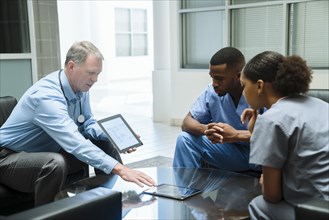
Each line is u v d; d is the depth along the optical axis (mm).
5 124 2309
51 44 4496
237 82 2273
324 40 4473
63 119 2094
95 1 10875
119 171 1938
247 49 5090
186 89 5621
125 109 7344
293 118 1357
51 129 2094
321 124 1365
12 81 4199
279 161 1354
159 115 6148
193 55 5570
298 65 1426
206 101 2523
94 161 1980
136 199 1778
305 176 1336
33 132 2248
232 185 1956
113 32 11570
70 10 10156
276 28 4789
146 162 4012
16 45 4230
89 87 2246
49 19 4449
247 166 2373
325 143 1338
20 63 4250
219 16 5250
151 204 1720
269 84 1452
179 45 5594
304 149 1338
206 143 2393
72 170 2373
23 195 2268
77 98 2338
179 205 1708
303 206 1189
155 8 5953
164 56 6027
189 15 5512
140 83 11688
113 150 2330
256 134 1397
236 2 5086
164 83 6043
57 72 2326
